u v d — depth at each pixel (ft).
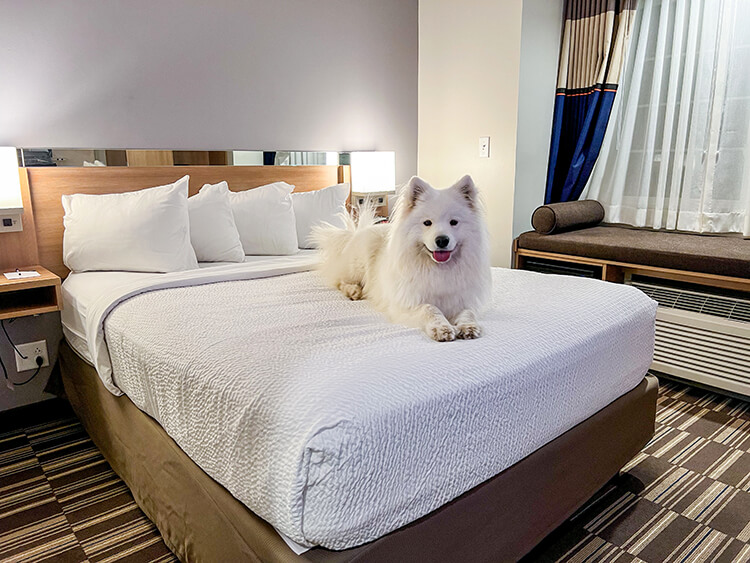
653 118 10.05
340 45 10.45
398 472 3.27
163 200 7.22
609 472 5.42
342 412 3.14
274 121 9.73
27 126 7.26
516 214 10.64
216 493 3.88
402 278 5.08
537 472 4.35
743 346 7.83
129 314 5.39
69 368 7.12
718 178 9.42
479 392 3.70
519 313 5.09
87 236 7.18
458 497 3.74
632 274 9.50
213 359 4.05
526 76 10.11
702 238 9.30
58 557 5.03
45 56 7.26
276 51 9.53
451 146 11.55
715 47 9.14
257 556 3.38
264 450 3.30
